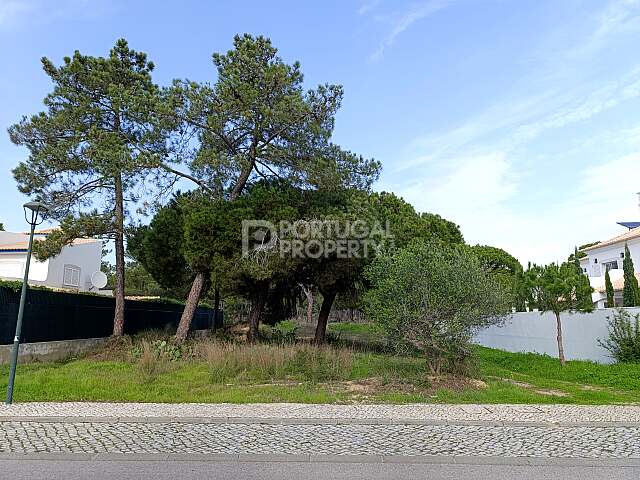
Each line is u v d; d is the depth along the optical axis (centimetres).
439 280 1231
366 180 2039
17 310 1636
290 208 1809
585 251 3728
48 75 1920
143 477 547
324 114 1911
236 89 1759
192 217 1794
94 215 1933
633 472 579
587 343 1639
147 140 1852
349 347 2102
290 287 2330
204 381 1225
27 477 544
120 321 2047
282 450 670
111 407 940
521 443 716
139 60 2027
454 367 1284
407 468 593
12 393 983
